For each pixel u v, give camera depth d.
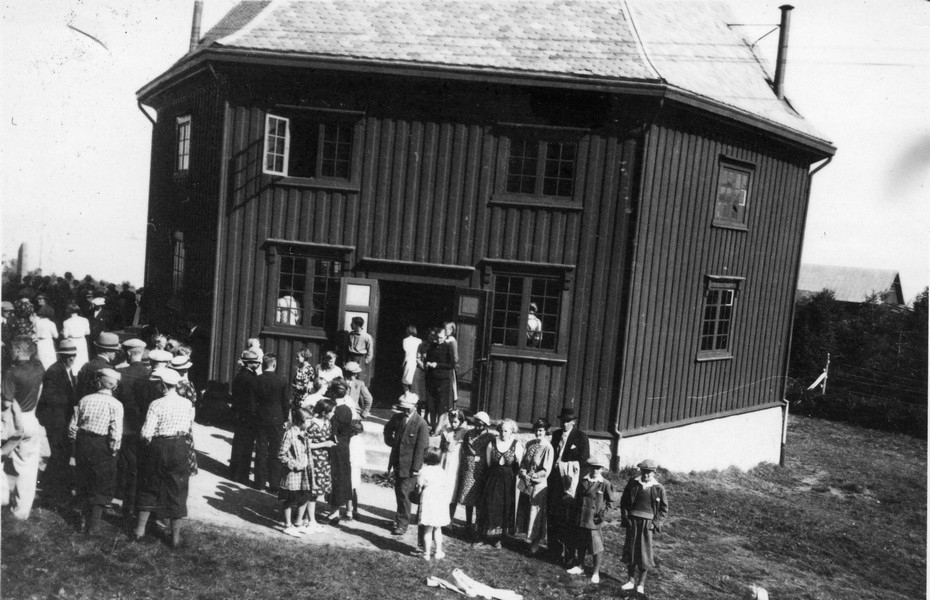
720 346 16.20
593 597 8.92
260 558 8.52
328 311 14.00
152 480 8.25
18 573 7.30
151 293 17.91
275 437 10.71
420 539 9.35
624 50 13.52
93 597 7.21
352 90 13.61
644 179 13.31
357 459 10.27
